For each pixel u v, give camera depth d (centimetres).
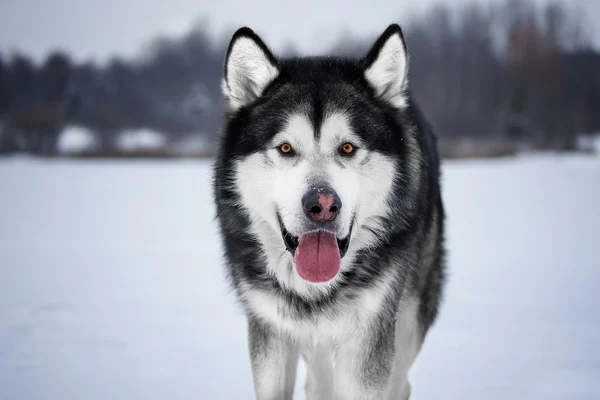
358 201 329
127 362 418
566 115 4275
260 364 340
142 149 3650
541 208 1209
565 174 2020
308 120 327
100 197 1491
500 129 4194
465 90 4506
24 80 4772
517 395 358
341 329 333
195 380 390
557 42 4878
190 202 1395
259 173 329
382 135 338
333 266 311
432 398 360
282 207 313
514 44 4788
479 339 453
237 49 342
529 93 4519
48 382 384
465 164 2681
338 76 348
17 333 477
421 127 396
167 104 5012
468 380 382
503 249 804
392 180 337
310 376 363
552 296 565
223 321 512
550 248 809
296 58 374
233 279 353
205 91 5100
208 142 4281
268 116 335
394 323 343
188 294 600
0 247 855
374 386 335
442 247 420
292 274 328
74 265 736
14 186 1747
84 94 4716
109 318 518
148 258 781
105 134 4300
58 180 1933
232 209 341
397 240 339
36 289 616
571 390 362
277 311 333
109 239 925
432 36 4788
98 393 369
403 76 349
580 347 431
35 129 4125
